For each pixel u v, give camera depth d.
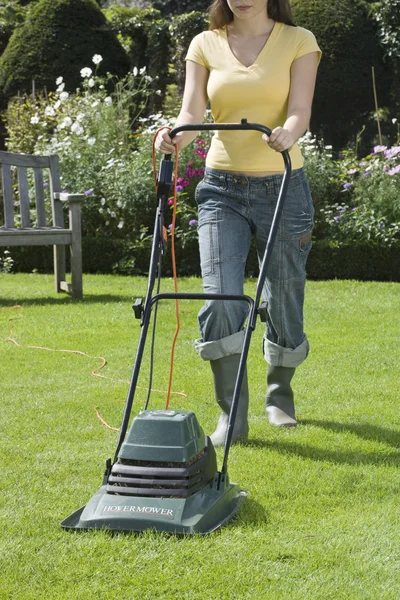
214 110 4.07
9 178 8.47
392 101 15.52
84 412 4.58
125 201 10.20
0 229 8.04
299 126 3.80
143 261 10.15
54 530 3.03
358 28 15.06
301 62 3.97
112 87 15.58
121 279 9.52
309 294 8.30
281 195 3.52
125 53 16.12
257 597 2.55
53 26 15.38
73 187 10.75
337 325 6.84
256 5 3.93
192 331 6.69
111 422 4.41
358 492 3.43
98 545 2.86
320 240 9.94
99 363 5.69
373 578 2.68
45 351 6.03
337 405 4.77
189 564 2.75
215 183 4.05
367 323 6.91
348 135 15.83
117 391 5.00
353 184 10.51
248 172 3.98
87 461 3.80
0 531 3.03
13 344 6.23
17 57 15.44
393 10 14.88
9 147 12.77
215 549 2.85
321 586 2.62
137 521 2.94
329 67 15.02
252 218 4.04
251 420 4.46
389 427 4.36
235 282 3.96
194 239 9.96
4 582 2.65
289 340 4.31
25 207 8.54
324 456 3.88
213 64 4.05
